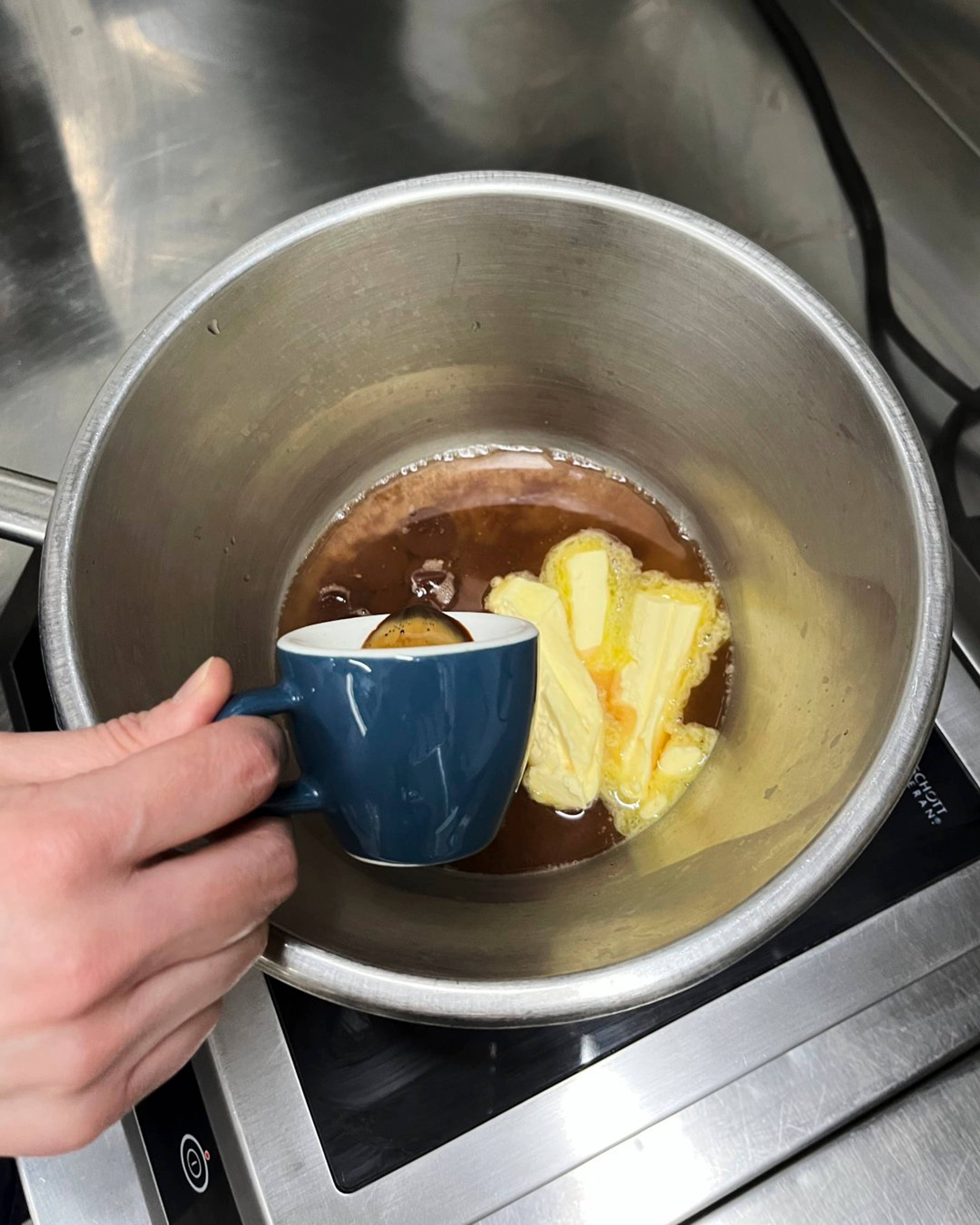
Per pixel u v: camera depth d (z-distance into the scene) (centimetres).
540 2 74
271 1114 46
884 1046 47
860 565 46
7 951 28
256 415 55
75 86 74
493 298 56
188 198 74
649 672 59
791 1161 46
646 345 56
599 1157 45
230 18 74
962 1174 45
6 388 70
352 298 53
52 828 28
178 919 30
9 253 73
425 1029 47
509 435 67
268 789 33
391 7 74
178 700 35
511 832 55
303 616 64
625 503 66
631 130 74
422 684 35
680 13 73
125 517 47
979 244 63
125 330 72
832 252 69
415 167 75
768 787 48
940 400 65
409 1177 45
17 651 55
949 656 40
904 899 49
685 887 45
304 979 35
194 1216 45
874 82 66
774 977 48
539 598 60
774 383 50
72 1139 31
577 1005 34
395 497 67
